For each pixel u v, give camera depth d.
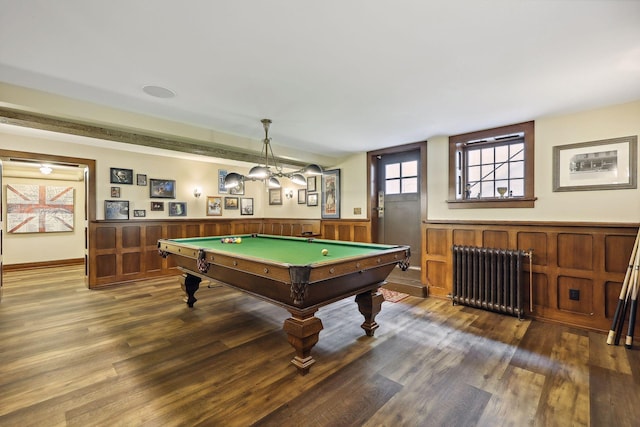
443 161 4.20
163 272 5.48
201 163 6.20
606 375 2.24
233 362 2.45
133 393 2.03
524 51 1.99
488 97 2.79
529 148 3.50
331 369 2.34
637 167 2.90
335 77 2.39
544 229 3.38
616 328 2.77
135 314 3.54
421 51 2.00
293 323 2.33
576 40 1.86
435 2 1.52
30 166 6.20
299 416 1.81
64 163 4.55
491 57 2.07
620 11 1.57
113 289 4.64
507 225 3.63
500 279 3.52
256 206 7.20
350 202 5.52
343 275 2.42
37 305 3.86
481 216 3.88
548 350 2.64
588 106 3.03
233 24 1.72
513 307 3.41
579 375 2.24
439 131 3.93
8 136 4.05
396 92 2.67
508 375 2.25
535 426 1.72
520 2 1.51
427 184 4.36
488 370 2.32
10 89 2.53
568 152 3.26
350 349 2.67
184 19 1.67
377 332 3.04
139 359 2.49
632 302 2.72
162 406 1.90
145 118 3.31
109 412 1.84
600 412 1.83
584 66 2.19
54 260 6.57
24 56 2.07
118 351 2.62
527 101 2.89
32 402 1.92
